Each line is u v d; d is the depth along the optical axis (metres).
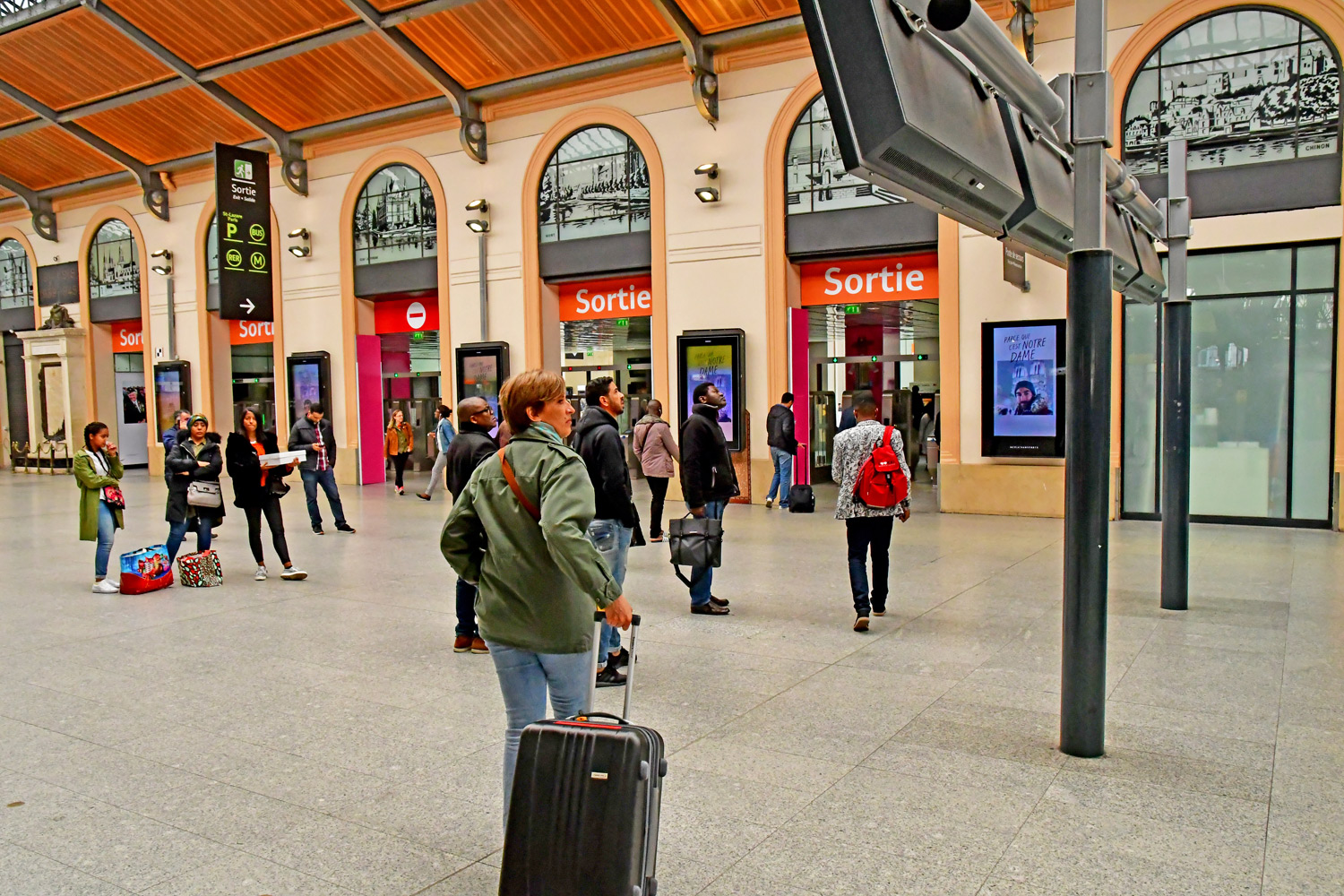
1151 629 6.09
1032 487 12.11
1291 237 10.59
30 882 2.98
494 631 2.88
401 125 16.98
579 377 18.98
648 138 14.50
